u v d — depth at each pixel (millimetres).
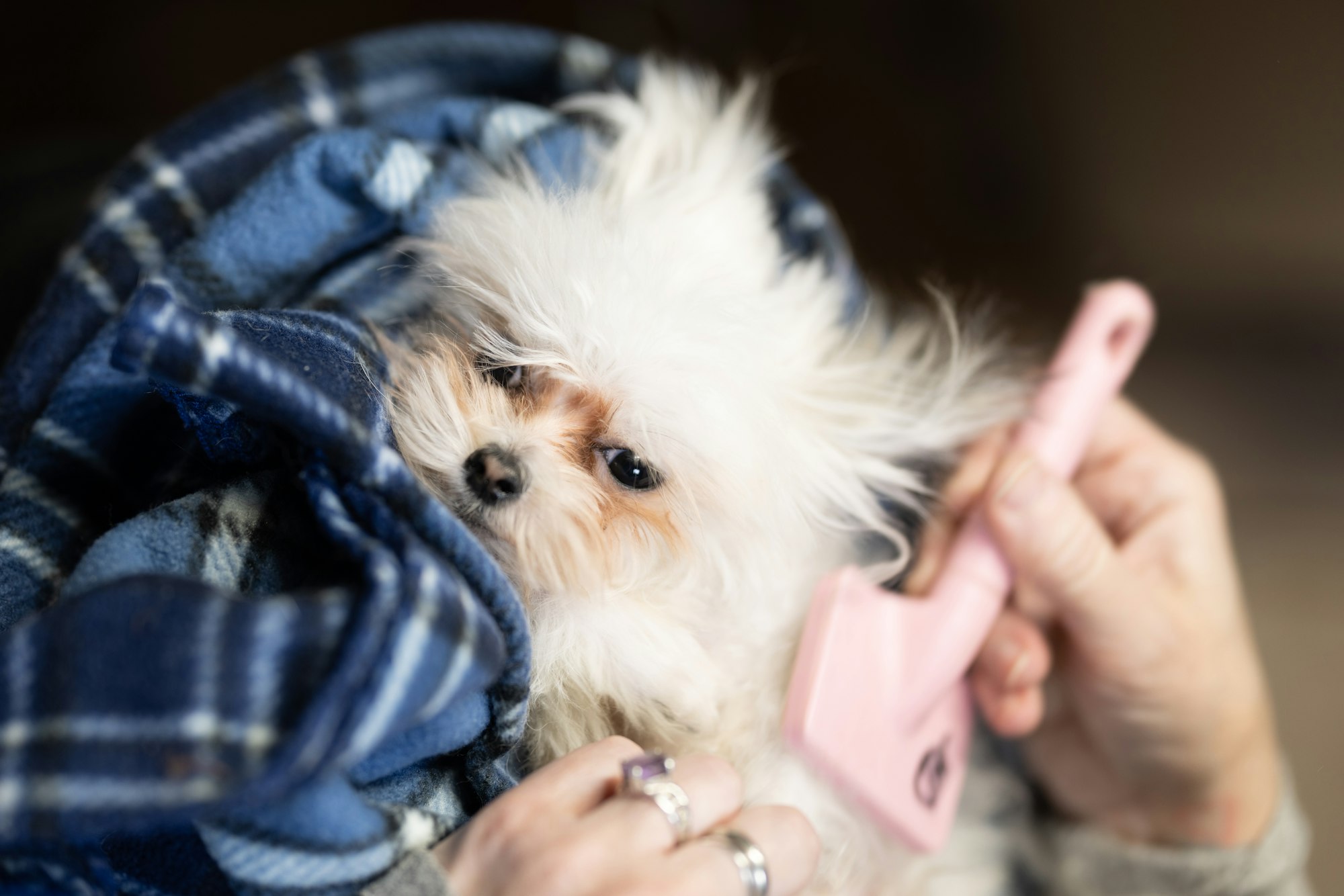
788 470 607
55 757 358
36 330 620
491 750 516
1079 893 852
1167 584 749
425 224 621
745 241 651
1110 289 745
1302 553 1140
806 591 649
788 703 594
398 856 455
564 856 451
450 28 802
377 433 482
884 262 1207
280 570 472
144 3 1315
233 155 701
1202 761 761
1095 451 827
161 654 359
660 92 742
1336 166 1203
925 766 655
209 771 349
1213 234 1235
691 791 499
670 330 554
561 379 575
